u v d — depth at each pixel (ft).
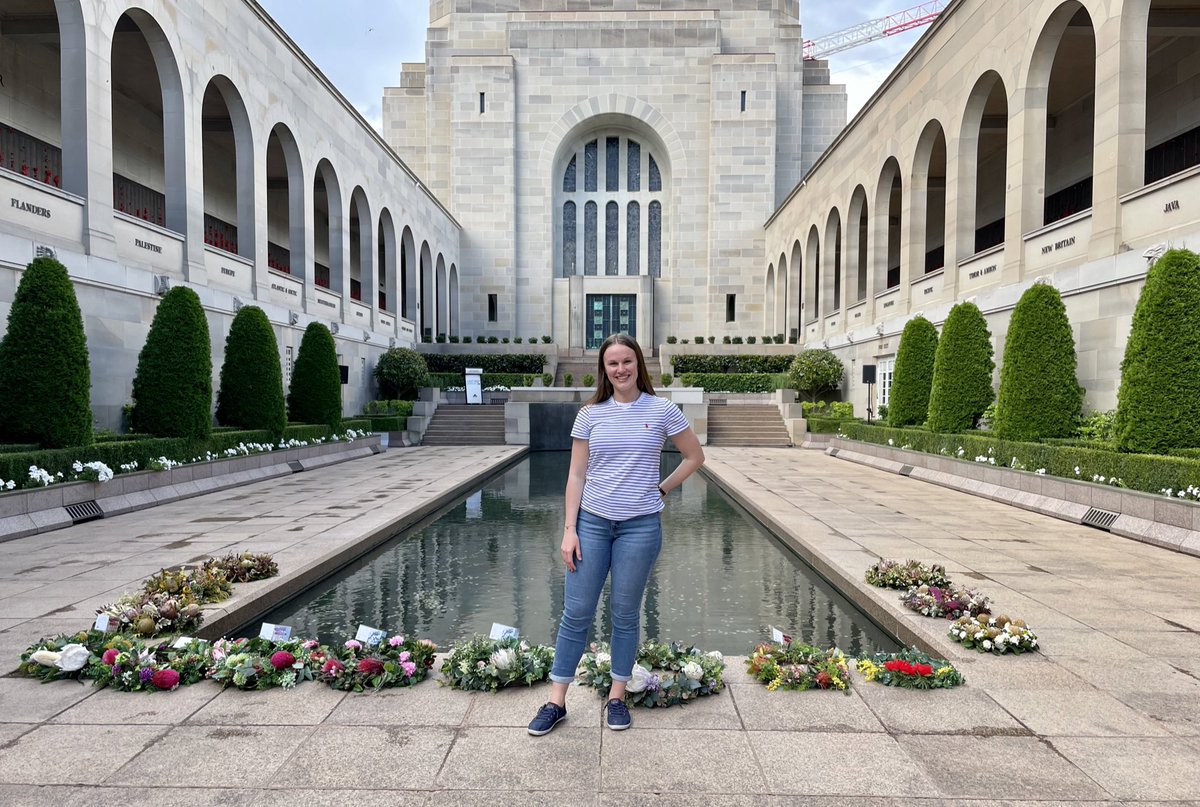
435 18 143.02
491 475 49.60
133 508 30.58
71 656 12.06
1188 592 17.88
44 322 29.68
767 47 125.49
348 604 19.56
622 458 9.95
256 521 27.99
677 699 11.29
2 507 24.39
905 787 8.80
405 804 8.41
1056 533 25.88
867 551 22.80
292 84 61.77
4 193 32.68
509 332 117.80
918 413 53.21
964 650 13.74
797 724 10.57
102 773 9.11
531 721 10.40
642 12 122.21
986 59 51.62
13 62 49.42
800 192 98.73
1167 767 9.33
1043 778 9.04
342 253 72.69
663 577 22.54
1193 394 28.22
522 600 20.03
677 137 119.14
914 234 64.44
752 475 45.96
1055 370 36.63
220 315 50.11
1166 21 46.83
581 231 126.00
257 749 9.77
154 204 68.23
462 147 117.91
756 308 117.29
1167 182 34.19
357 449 58.85
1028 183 47.21
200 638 14.55
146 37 44.39
